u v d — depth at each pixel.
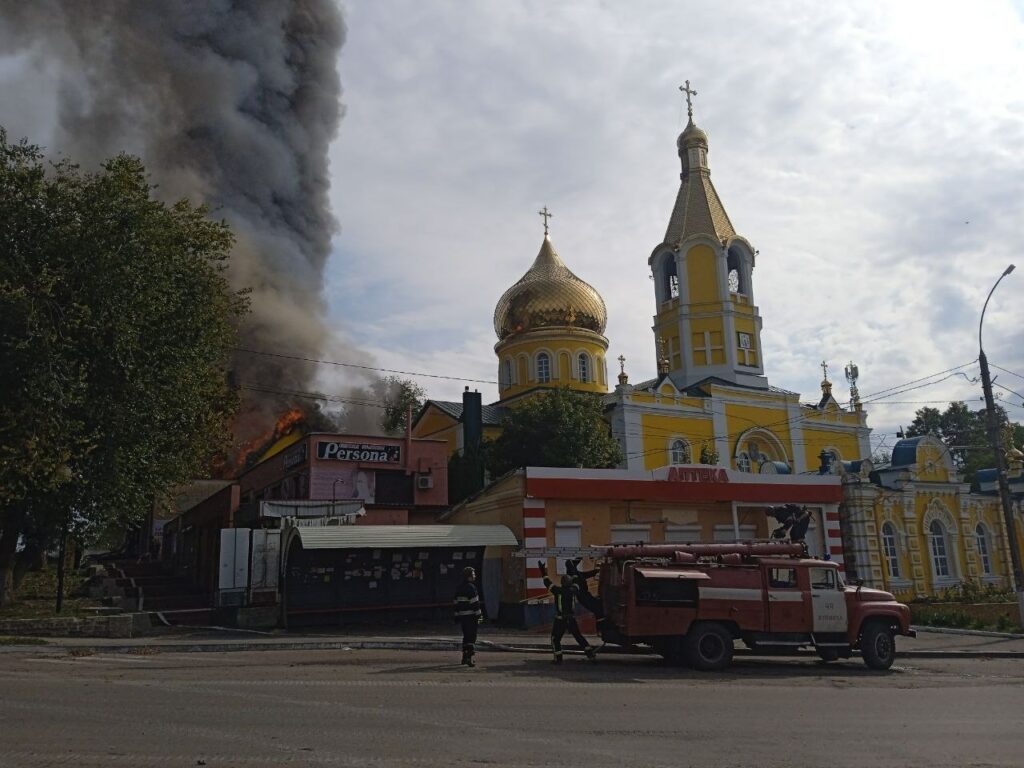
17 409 18.92
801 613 15.40
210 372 26.14
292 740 7.73
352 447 30.70
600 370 51.22
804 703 10.95
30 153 21.12
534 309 51.06
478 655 16.52
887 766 7.24
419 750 7.44
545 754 7.43
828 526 27.61
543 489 23.23
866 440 50.97
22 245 20.09
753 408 47.47
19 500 21.47
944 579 34.88
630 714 9.69
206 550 32.69
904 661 17.62
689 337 50.53
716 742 8.16
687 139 55.47
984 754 7.82
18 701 9.70
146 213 21.36
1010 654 18.64
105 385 20.98
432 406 48.09
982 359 24.66
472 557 23.59
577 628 15.68
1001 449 24.20
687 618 14.92
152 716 8.82
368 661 14.90
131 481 22.86
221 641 17.86
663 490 24.89
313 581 21.92
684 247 51.81
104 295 20.23
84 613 22.44
